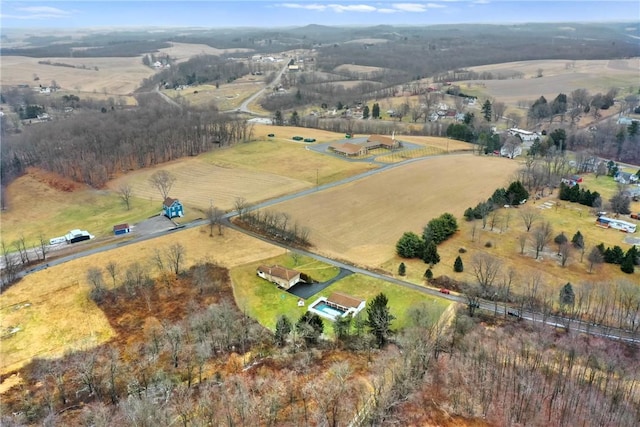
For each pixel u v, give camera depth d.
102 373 84.75
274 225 142.62
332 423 71.56
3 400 79.75
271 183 186.88
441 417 73.50
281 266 118.38
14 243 138.38
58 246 135.25
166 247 132.88
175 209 154.38
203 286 112.75
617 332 94.69
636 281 111.69
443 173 196.75
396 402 74.81
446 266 122.19
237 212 157.50
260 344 92.56
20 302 108.12
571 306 101.94
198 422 71.00
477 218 150.00
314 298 109.12
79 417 74.38
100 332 97.75
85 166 186.75
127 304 106.94
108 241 137.88
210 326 94.62
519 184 161.00
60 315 103.44
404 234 128.88
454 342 90.75
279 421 71.81
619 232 136.75
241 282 115.69
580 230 138.50
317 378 81.38
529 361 84.31
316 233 142.38
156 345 90.81
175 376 83.19
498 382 79.56
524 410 74.06
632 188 169.25
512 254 126.62
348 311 100.19
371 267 122.94
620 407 72.88
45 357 90.75
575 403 74.25
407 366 80.94
